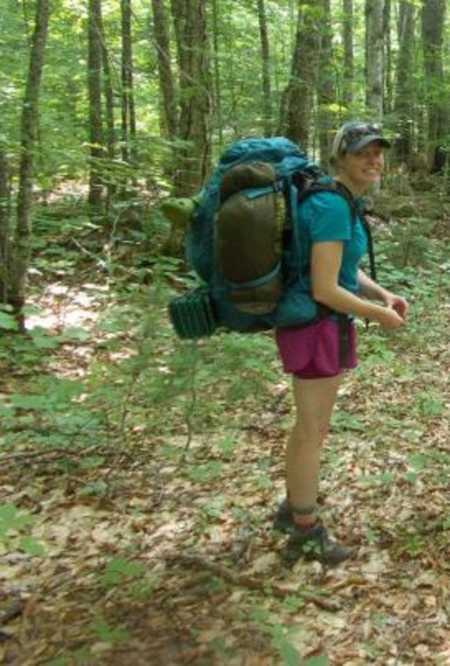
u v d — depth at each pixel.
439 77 16.17
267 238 2.96
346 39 15.56
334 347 3.23
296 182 3.09
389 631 2.97
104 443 4.55
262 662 2.79
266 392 4.70
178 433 4.76
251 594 3.20
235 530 3.71
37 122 7.43
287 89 11.12
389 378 5.94
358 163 3.13
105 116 12.66
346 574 3.35
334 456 4.45
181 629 2.96
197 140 8.97
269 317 3.20
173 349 4.57
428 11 17.00
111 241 8.20
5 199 7.01
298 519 3.43
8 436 4.54
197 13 8.95
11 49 10.37
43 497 4.02
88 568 3.38
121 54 12.45
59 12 12.20
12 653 2.82
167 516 3.85
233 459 4.47
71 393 4.47
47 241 9.05
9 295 6.53
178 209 3.15
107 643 2.87
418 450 4.62
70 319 6.97
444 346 6.98
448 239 11.72
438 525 3.73
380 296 3.52
